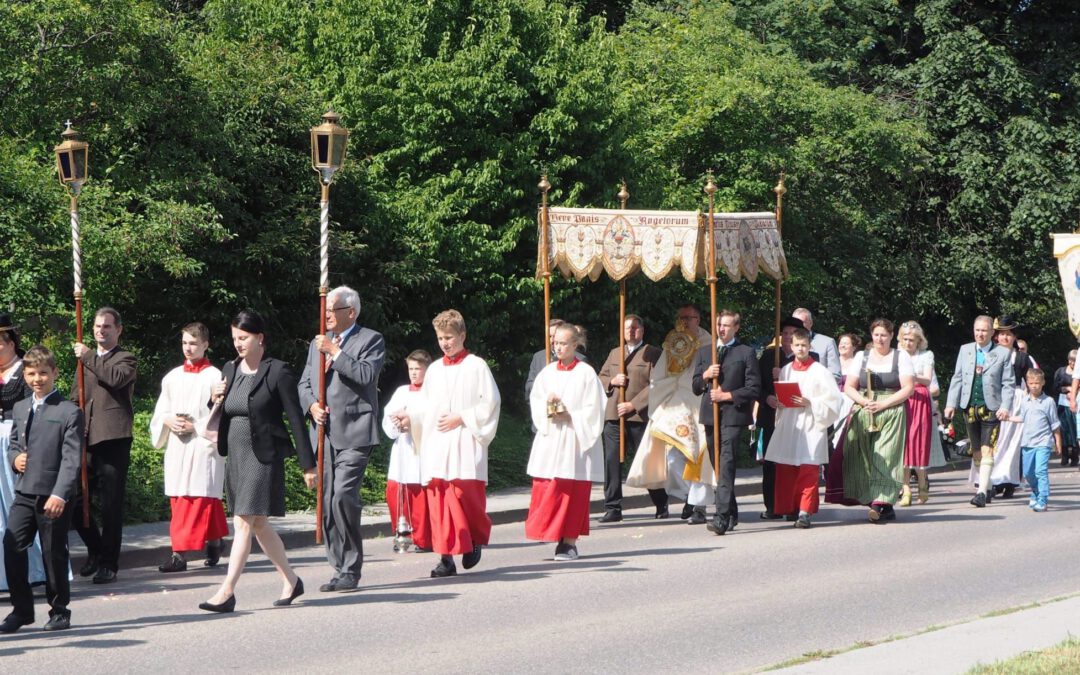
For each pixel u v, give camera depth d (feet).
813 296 96.32
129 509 45.47
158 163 63.16
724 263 47.44
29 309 53.72
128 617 30.27
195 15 92.12
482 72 74.33
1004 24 123.03
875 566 37.01
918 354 49.60
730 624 28.76
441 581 35.12
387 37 75.97
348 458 32.81
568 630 28.19
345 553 33.40
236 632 28.14
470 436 35.76
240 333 30.09
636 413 49.44
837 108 94.43
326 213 34.35
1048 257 115.03
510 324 77.82
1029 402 50.65
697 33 93.71
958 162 112.68
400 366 77.15
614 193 77.41
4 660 25.58
